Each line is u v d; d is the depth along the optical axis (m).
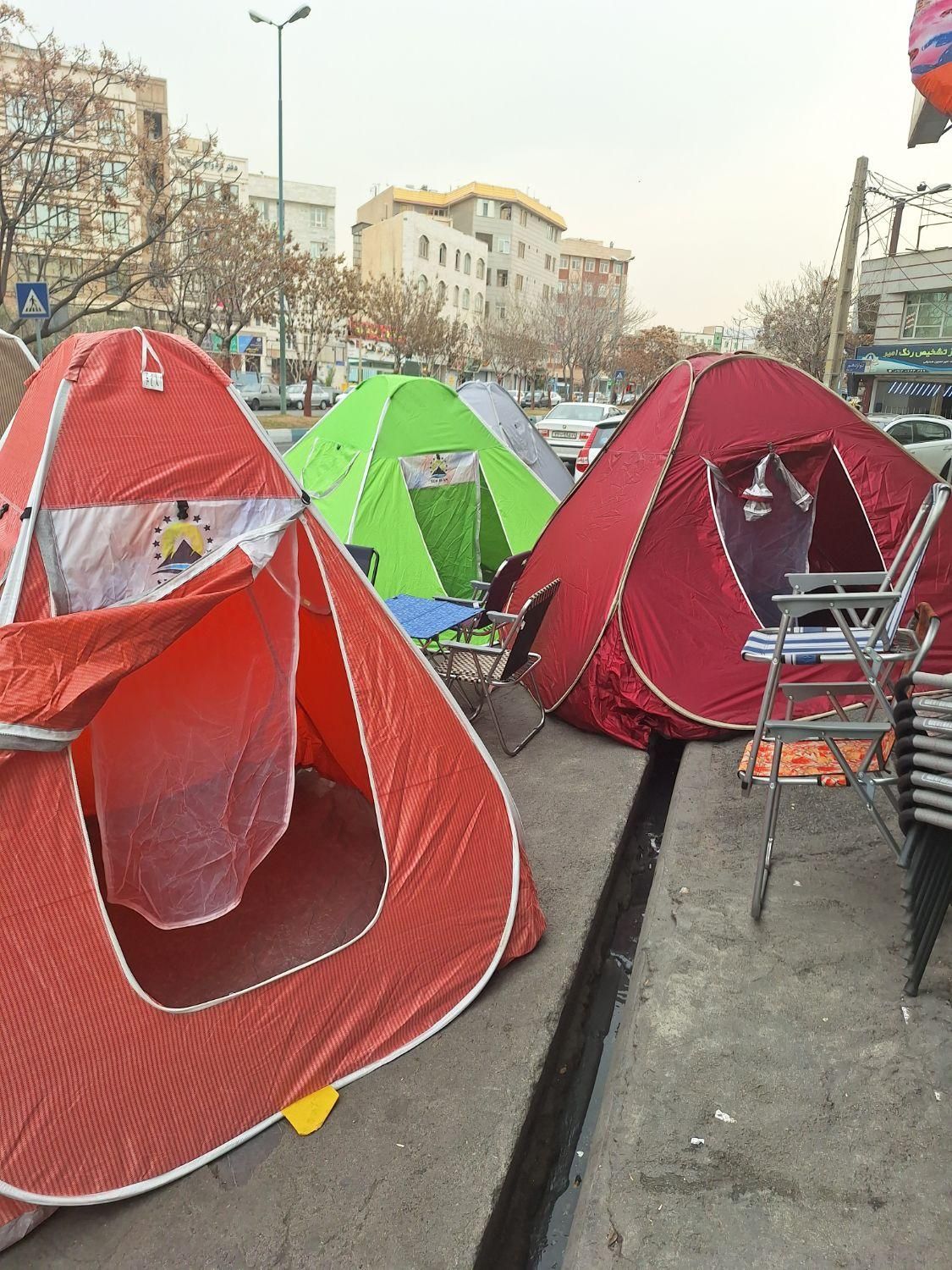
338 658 3.65
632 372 59.22
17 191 16.91
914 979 2.65
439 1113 2.47
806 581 3.11
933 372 29.12
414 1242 2.08
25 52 14.87
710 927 3.09
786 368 5.67
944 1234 1.91
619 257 99.25
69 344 2.98
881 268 31.70
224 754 3.15
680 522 5.18
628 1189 2.10
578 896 3.52
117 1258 2.06
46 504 2.53
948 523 5.40
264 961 3.10
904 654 2.91
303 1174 2.28
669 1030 2.60
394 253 60.62
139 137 17.45
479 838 3.03
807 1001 2.69
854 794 4.07
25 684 2.21
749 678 4.97
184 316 25.56
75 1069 2.16
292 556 2.98
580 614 5.28
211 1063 2.34
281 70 24.88
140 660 2.39
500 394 11.09
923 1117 2.23
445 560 7.88
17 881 2.15
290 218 64.31
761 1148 2.18
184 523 2.73
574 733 5.29
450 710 3.12
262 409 34.81
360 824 4.04
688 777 4.42
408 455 7.25
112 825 3.00
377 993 2.69
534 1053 2.69
